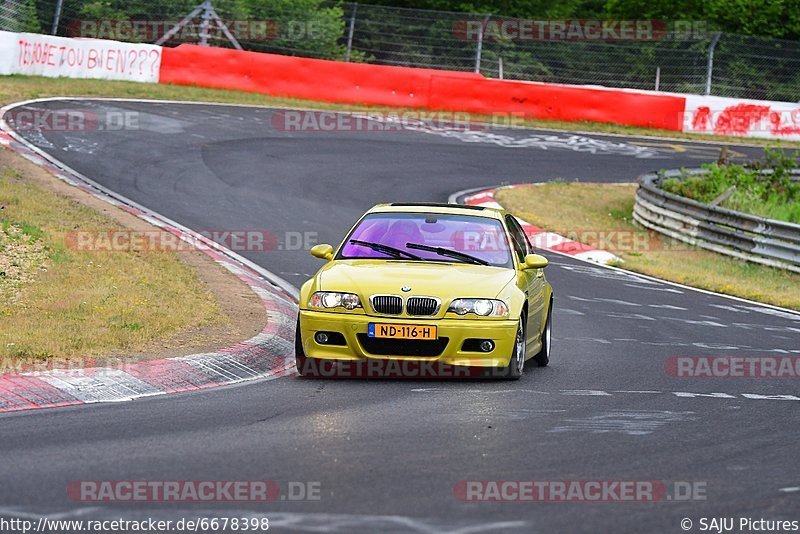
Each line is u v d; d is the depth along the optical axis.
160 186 72.88
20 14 114.06
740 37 143.88
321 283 32.25
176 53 117.75
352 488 19.80
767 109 133.25
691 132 132.12
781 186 101.00
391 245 34.88
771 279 68.12
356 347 31.53
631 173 106.88
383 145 102.19
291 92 120.62
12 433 23.58
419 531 17.36
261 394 29.28
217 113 105.00
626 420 27.50
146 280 44.66
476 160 102.31
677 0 171.25
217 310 40.50
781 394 32.97
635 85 151.88
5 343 31.91
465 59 142.25
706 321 49.88
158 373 30.38
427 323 31.27
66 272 44.25
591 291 56.56
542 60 150.88
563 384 32.88
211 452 22.31
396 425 25.55
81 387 28.27
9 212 54.16
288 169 85.06
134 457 21.70
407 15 143.62
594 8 194.75
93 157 78.56
